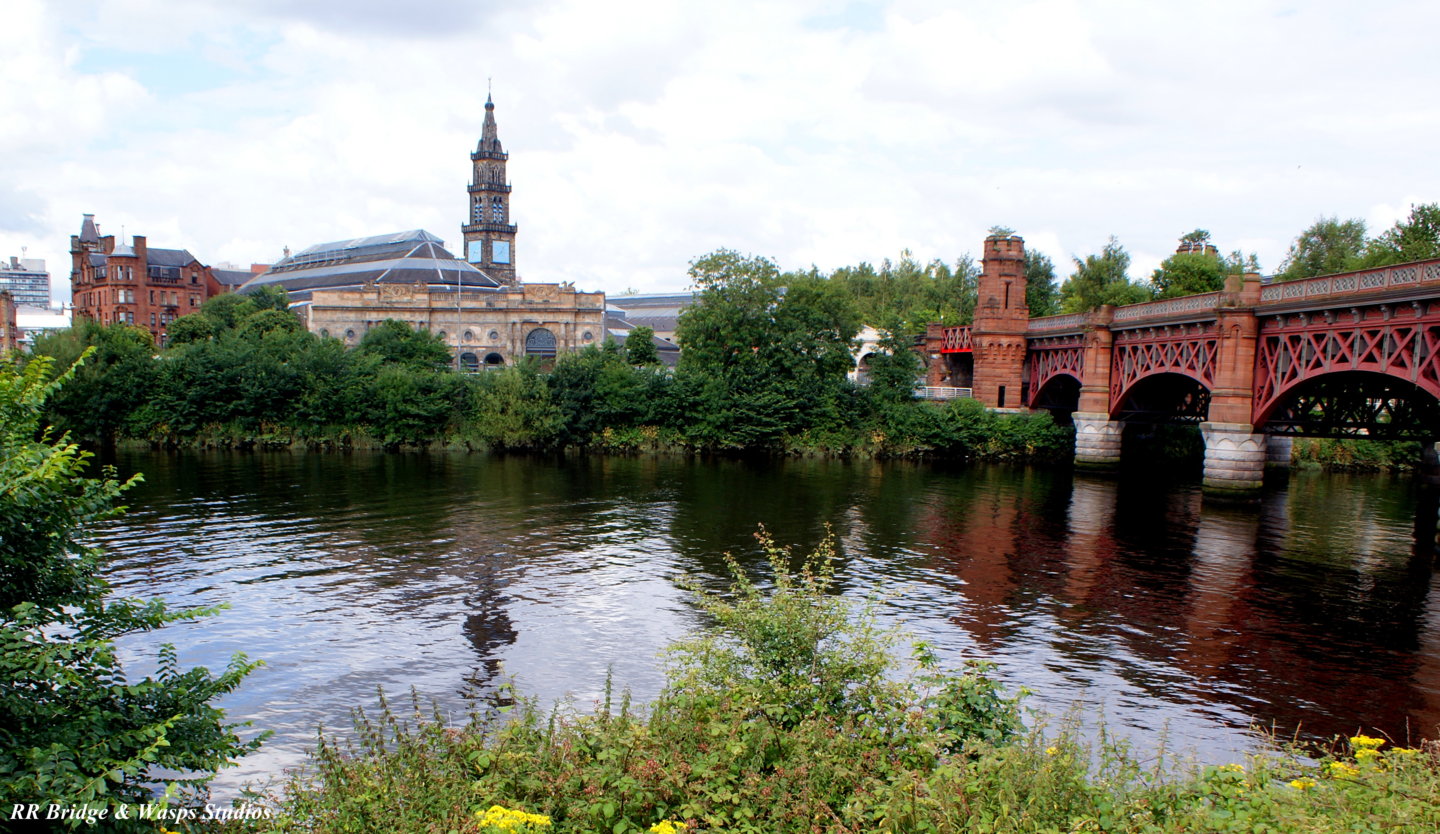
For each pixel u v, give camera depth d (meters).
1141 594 29.27
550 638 24.09
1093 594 29.23
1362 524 42.69
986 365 76.44
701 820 9.62
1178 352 53.19
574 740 10.97
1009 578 31.33
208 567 30.86
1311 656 23.50
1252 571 32.59
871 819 9.56
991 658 22.84
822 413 77.25
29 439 11.51
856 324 83.50
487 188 149.12
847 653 13.34
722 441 76.06
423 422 76.69
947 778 9.52
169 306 138.75
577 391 78.12
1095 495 52.34
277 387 76.44
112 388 74.56
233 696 19.77
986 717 12.59
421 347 90.31
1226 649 23.94
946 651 23.27
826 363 79.88
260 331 100.25
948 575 31.70
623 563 32.66
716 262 79.44
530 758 10.38
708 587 29.58
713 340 81.25
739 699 11.96
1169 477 62.03
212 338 89.88
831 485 55.69
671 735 10.91
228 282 162.12
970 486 56.16
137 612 11.81
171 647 12.52
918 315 111.50
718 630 14.34
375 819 9.52
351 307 104.38
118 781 9.42
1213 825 8.98
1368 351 37.59
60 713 10.08
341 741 17.50
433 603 27.08
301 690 20.20
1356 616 27.03
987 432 72.44
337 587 28.64
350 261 132.75
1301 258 95.56
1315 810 9.34
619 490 51.59
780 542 36.88
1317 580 31.31
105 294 135.38
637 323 162.12
